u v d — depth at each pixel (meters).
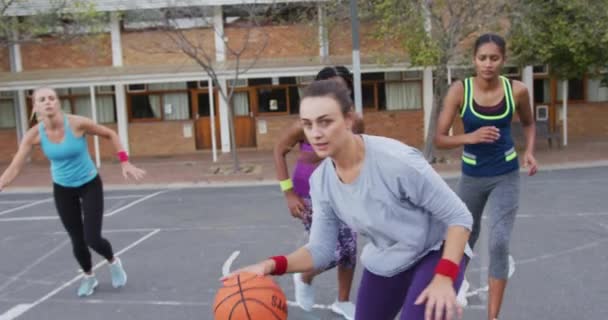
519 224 8.30
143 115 22.59
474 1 14.40
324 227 2.84
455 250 2.46
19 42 17.00
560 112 22.38
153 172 17.56
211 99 19.28
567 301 5.04
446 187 2.55
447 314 2.34
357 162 2.53
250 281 2.67
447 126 4.01
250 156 20.34
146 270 6.67
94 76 19.91
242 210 10.63
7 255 7.84
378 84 22.14
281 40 20.91
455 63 15.73
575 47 15.39
